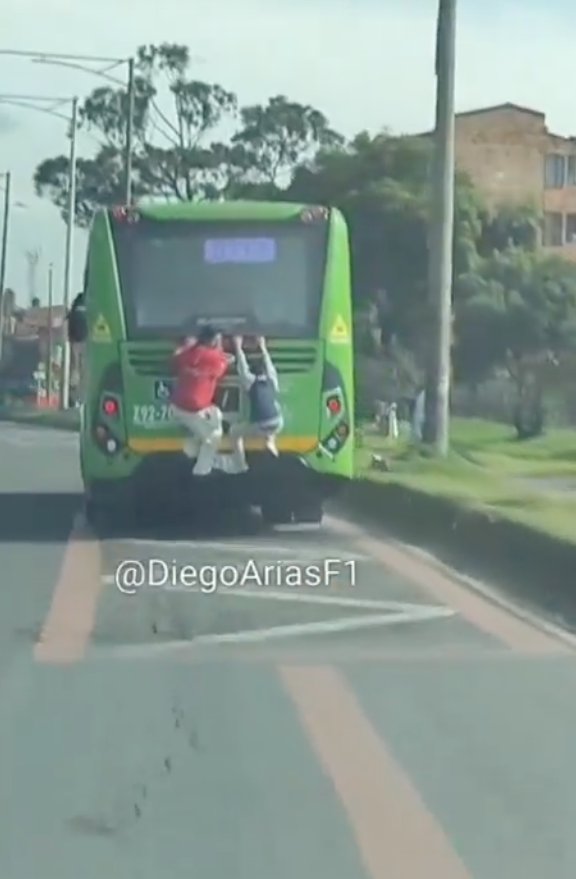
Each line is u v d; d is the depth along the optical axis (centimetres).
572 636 2880
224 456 4278
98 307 4306
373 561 3856
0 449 9112
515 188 15400
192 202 4400
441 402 5800
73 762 1975
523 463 6856
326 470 4328
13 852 1627
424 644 2791
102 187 15412
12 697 2344
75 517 4956
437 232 5766
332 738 2103
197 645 2773
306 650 2738
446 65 5706
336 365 4316
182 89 15100
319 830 1702
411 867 1583
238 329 4288
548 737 2120
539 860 1608
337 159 11856
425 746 2067
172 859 1603
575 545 3219
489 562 3681
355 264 11444
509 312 11656
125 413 4275
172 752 2023
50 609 3150
